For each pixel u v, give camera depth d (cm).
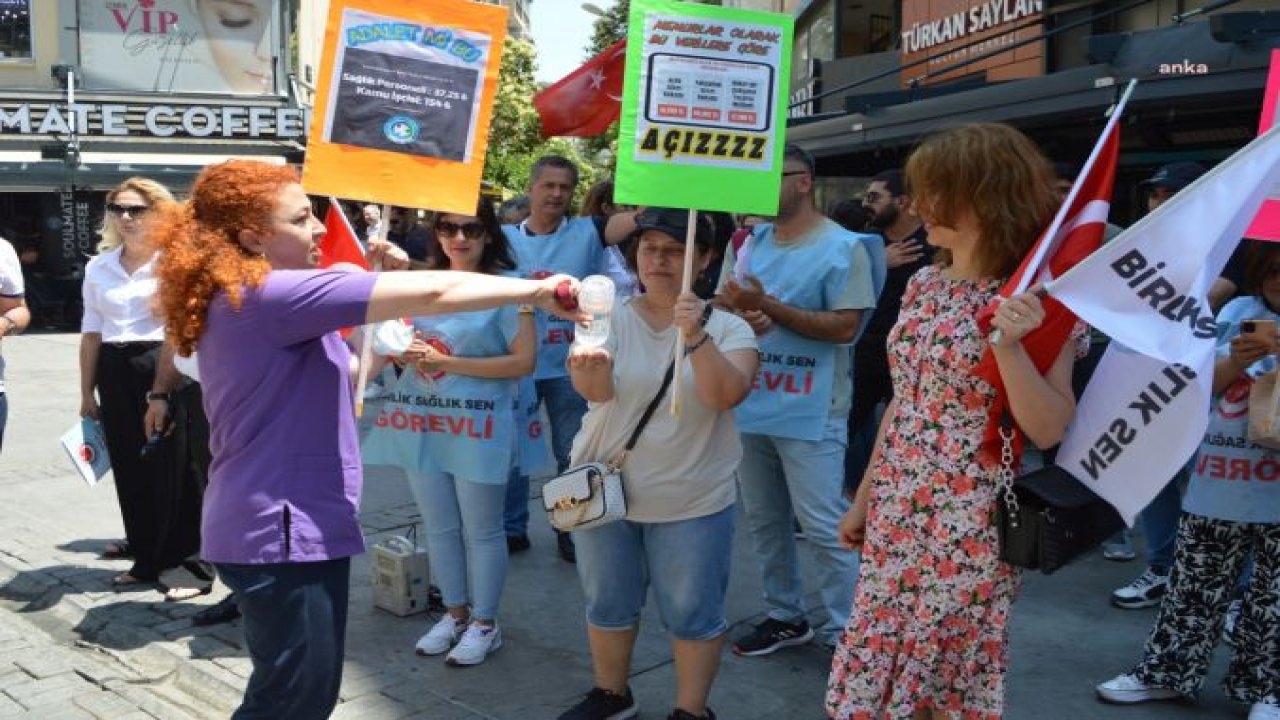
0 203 1881
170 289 272
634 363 353
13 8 1867
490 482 434
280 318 264
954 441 266
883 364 564
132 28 1903
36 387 1162
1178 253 249
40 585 537
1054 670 431
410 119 345
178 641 465
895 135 773
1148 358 262
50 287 1806
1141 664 405
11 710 407
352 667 439
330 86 338
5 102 1838
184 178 1848
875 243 428
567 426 591
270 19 1958
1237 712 391
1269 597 375
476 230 431
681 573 353
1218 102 595
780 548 451
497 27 349
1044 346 256
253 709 279
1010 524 261
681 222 349
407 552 495
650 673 432
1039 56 1008
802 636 455
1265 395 358
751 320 412
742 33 324
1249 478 371
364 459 464
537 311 571
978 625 268
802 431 427
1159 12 911
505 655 453
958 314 267
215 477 276
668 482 349
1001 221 260
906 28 1277
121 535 623
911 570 272
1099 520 269
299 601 272
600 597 364
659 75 322
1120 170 886
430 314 265
